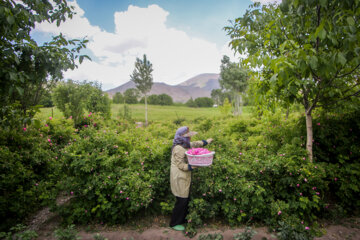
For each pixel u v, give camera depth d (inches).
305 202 119.3
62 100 351.3
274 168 126.1
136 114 1203.9
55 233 105.3
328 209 133.3
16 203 128.4
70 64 139.8
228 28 154.0
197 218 121.0
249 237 107.0
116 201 127.2
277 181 132.0
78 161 126.3
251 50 146.4
